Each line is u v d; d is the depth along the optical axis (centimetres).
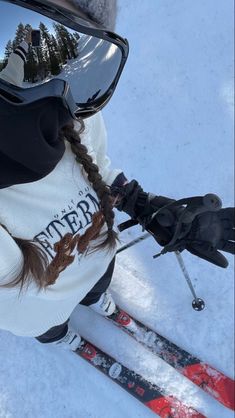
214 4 252
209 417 194
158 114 241
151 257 219
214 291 213
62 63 79
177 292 214
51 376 207
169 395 197
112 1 82
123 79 248
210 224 129
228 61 244
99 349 204
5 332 212
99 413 201
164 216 130
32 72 75
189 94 242
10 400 206
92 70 87
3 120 74
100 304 193
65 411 203
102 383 204
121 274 218
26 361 209
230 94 240
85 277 135
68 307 140
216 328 208
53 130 83
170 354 203
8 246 92
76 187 107
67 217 107
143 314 212
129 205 135
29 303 120
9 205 92
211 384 196
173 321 210
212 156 233
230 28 248
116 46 88
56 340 184
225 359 204
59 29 76
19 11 71
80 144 102
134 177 234
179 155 235
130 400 201
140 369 202
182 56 248
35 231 100
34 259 99
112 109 245
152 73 247
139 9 257
